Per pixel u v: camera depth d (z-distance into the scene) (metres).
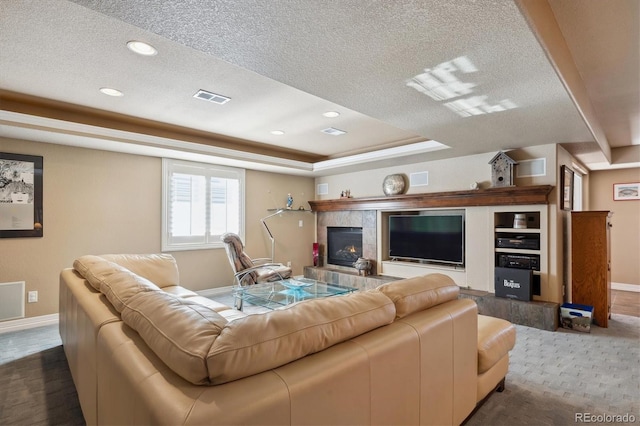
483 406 2.13
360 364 1.16
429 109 2.80
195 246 5.05
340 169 5.82
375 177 5.75
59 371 2.60
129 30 2.10
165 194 4.75
